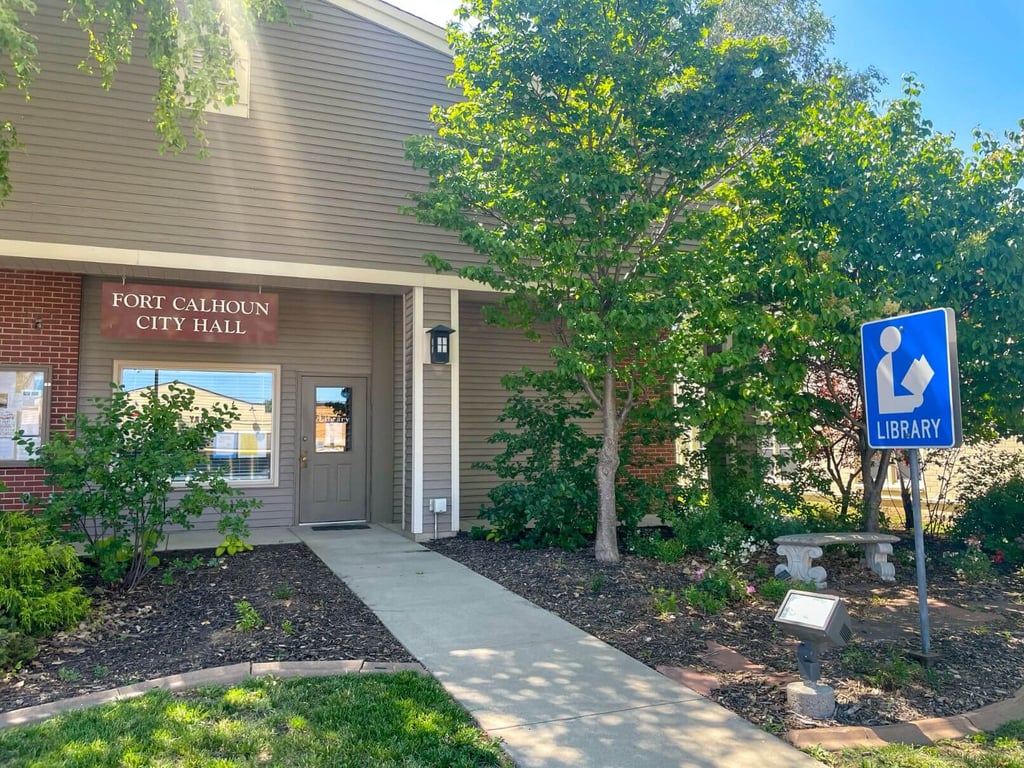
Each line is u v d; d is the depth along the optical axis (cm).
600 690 445
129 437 665
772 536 906
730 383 835
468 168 812
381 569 766
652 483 921
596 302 719
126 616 584
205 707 399
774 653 518
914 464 511
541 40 721
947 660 512
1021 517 910
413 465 958
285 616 586
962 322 789
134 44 865
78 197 834
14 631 489
